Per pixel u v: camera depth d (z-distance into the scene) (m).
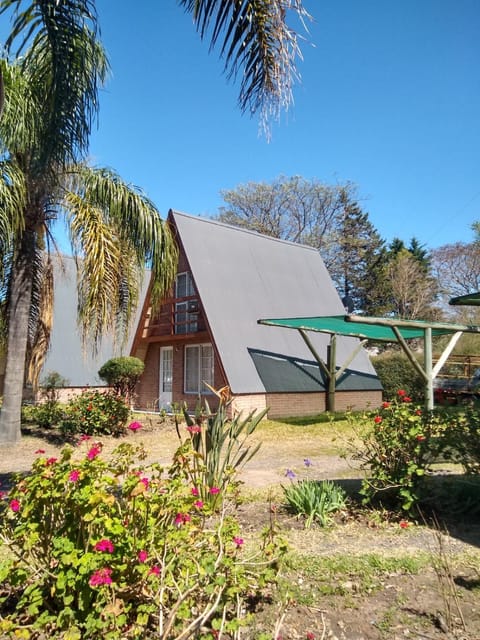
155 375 20.14
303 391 16.70
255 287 18.30
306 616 3.07
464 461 5.12
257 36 3.88
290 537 4.63
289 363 17.09
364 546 4.39
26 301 10.77
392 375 21.44
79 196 9.90
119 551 2.69
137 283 10.79
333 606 3.21
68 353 21.09
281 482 7.29
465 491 5.40
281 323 15.15
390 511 5.41
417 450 5.15
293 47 3.88
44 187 7.99
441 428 5.19
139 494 2.87
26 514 2.75
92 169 10.02
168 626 2.36
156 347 20.22
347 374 18.66
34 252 10.73
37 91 6.09
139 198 10.30
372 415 5.79
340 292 45.94
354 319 10.72
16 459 9.48
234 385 15.05
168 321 19.36
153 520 2.88
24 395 18.30
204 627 2.78
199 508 3.31
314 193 39.62
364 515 5.32
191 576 2.76
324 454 10.22
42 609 2.87
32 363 12.30
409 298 41.28
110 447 10.93
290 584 3.50
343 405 18.16
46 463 2.99
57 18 4.64
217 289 16.94
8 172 8.88
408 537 4.64
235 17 3.86
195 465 4.57
